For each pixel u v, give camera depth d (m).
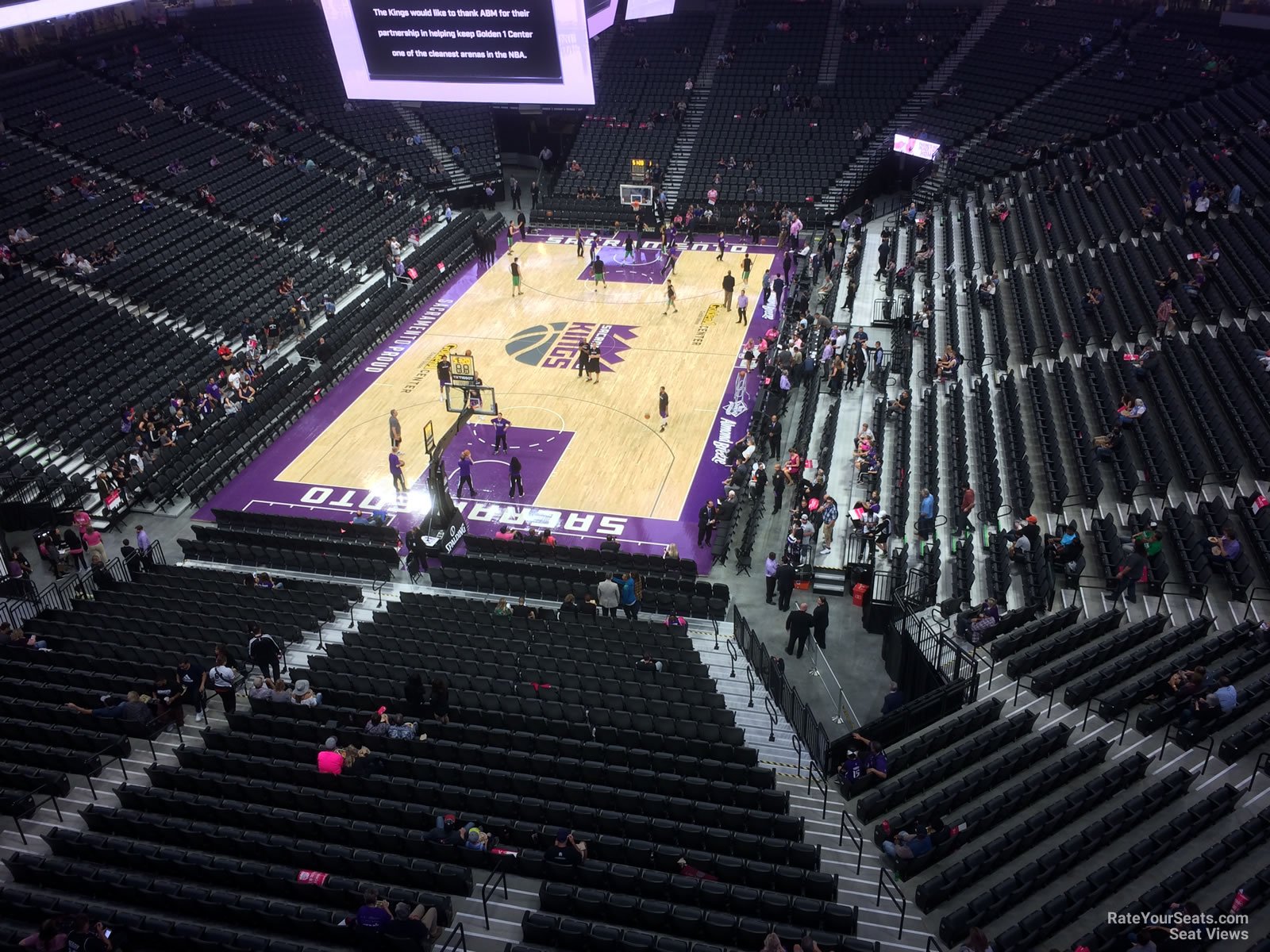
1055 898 13.95
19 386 32.06
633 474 31.03
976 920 13.77
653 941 13.61
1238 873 14.27
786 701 20.38
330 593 25.16
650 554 27.38
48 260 38.41
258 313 38.47
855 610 24.95
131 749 18.84
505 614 23.70
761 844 15.45
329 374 36.59
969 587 23.08
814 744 18.48
